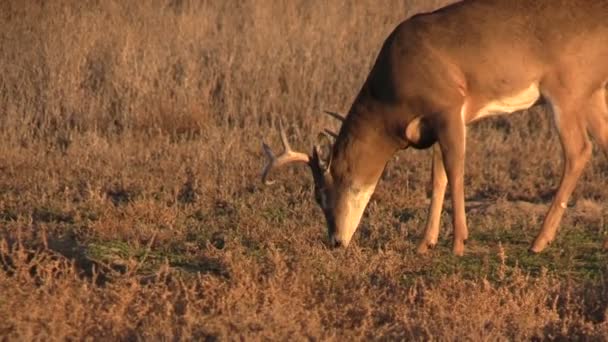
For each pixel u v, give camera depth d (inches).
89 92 1830.7
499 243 1184.8
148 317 903.1
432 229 1197.1
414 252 1181.7
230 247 1143.6
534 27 1160.2
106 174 1505.9
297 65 1915.6
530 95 1173.1
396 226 1295.5
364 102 1192.8
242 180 1497.3
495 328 900.0
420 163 1606.8
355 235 1256.2
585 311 968.3
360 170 1194.0
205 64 1948.8
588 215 1336.1
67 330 870.4
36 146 1659.7
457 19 1165.1
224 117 1818.4
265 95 1852.9
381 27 2117.4
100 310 906.7
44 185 1446.9
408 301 980.6
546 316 939.3
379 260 1099.3
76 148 1624.0
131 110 1772.9
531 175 1557.6
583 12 1165.7
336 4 2219.5
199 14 2092.8
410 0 2315.5
